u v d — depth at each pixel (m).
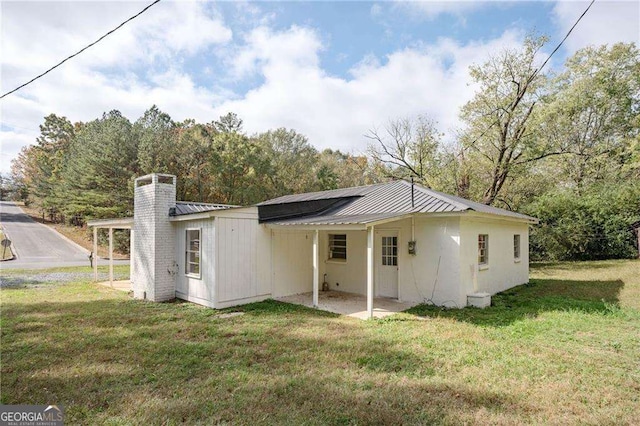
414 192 10.20
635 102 21.50
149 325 6.64
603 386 3.93
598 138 22.36
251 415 3.31
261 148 31.84
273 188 31.27
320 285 10.77
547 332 6.02
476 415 3.30
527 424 3.16
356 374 4.29
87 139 27.47
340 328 6.40
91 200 24.69
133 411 3.38
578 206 18.30
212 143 29.80
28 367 4.53
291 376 4.23
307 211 10.87
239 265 8.62
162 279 9.27
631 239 17.45
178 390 3.85
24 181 49.59
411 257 8.96
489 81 18.97
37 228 36.00
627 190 17.64
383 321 6.91
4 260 20.38
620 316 7.07
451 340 5.61
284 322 6.84
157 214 9.27
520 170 19.27
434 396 3.69
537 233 19.00
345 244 10.52
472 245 8.74
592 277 12.85
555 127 20.80
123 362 4.71
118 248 25.73
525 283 12.00
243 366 4.56
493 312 7.64
